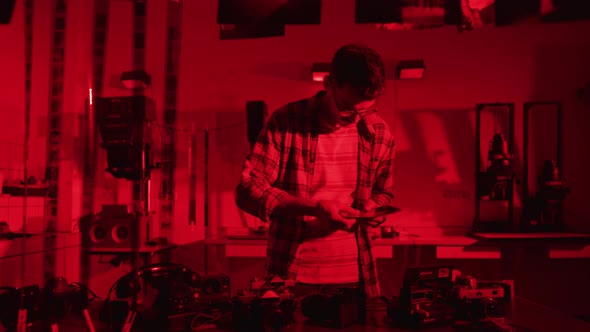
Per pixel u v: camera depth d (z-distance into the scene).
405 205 3.41
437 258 3.18
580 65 3.43
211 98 3.52
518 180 3.12
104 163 3.39
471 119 3.44
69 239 3.01
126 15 3.55
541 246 3.03
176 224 3.42
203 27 3.55
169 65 3.52
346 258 1.41
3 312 1.11
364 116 1.44
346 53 1.19
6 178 2.84
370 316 1.18
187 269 1.27
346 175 1.43
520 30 3.46
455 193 3.41
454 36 3.48
